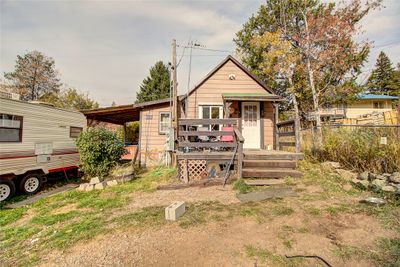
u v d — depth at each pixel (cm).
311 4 1683
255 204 468
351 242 308
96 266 286
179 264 277
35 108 802
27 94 3012
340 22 1482
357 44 1545
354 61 1600
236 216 410
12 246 371
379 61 3922
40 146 820
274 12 1934
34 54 3039
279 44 1680
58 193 763
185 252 301
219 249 304
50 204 611
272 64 1773
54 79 3228
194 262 279
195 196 556
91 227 405
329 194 513
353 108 2880
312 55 1602
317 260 272
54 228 428
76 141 890
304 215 400
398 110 952
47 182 941
